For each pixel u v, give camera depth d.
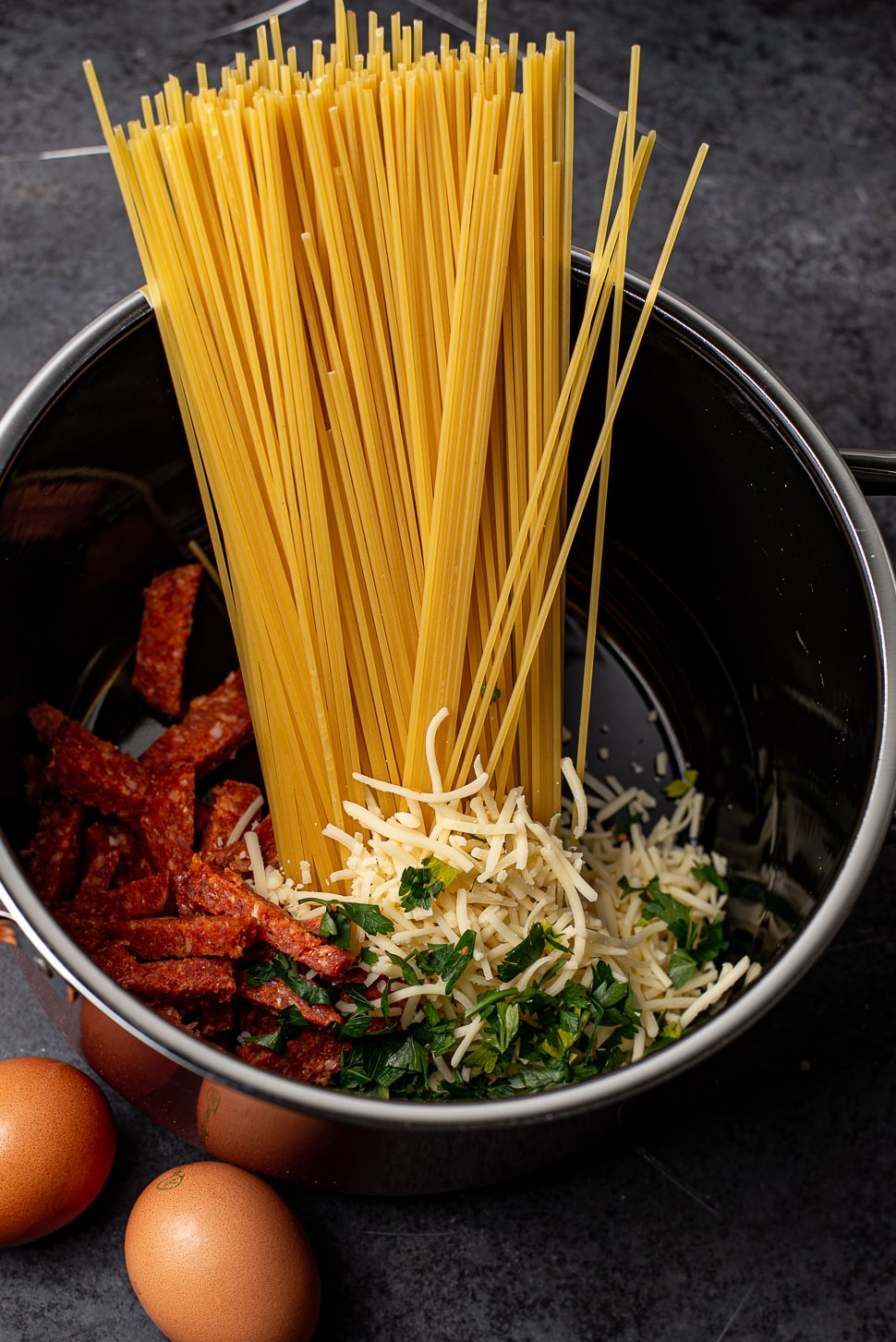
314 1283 0.58
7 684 0.58
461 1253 0.61
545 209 0.53
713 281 0.72
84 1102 0.58
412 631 0.57
